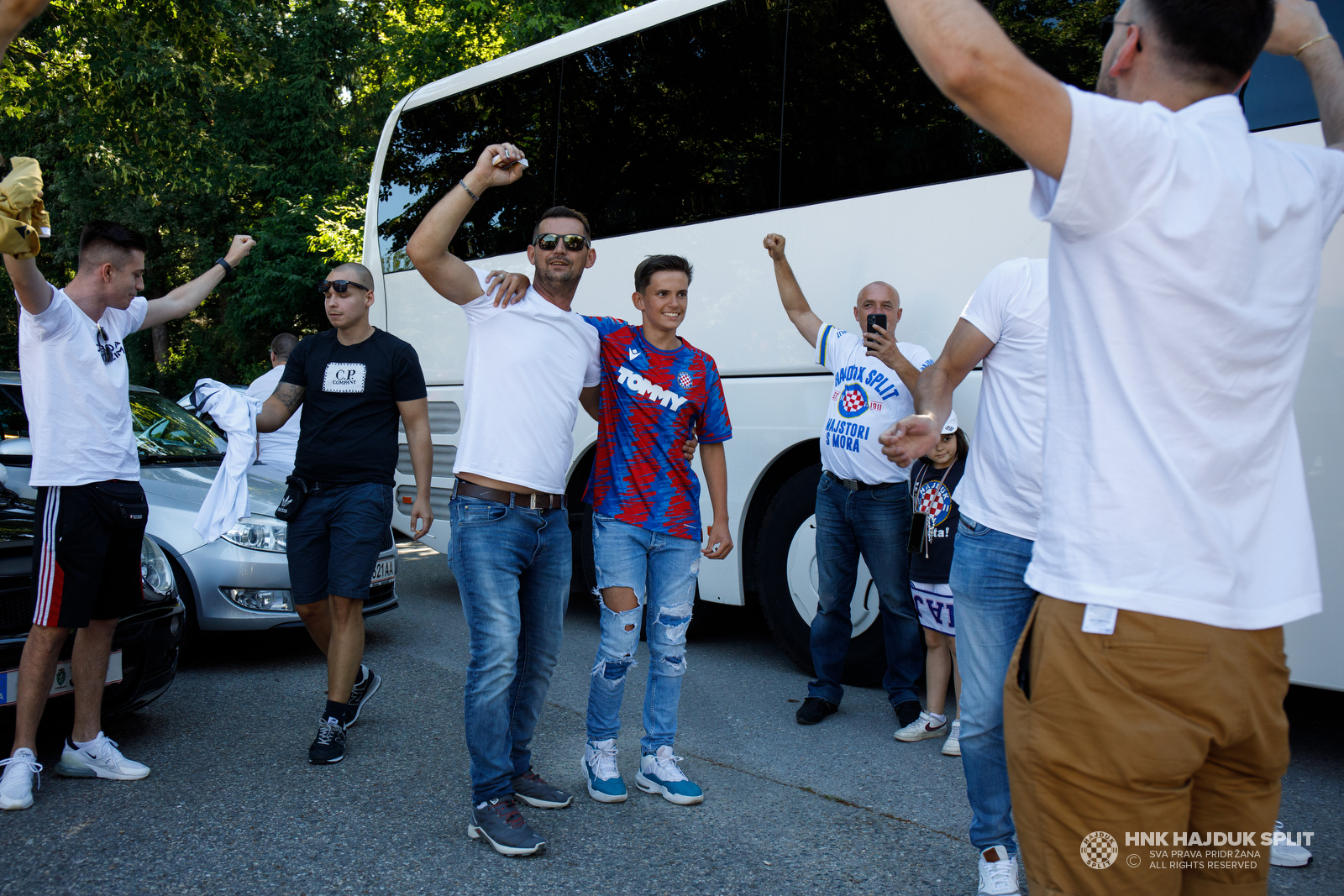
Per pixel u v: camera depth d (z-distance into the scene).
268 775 3.63
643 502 3.34
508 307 3.07
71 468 3.34
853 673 5.03
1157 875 1.41
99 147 16.00
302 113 19.78
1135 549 1.37
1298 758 3.92
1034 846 1.50
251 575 5.15
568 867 2.91
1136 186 1.32
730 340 5.34
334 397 3.97
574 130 6.16
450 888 2.77
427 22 14.95
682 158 5.57
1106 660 1.39
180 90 15.00
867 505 4.25
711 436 3.50
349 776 3.63
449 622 6.41
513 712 3.34
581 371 3.22
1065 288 1.44
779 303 5.13
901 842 3.10
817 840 3.12
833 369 4.45
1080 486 1.42
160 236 22.53
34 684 3.36
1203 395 1.36
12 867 2.86
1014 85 1.28
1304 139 3.58
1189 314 1.34
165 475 5.55
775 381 5.18
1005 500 2.56
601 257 5.96
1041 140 1.30
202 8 14.88
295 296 17.95
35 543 3.34
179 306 3.96
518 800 3.38
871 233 4.74
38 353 3.32
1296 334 1.42
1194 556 1.37
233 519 4.39
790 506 5.19
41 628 3.34
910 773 3.74
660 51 5.72
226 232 21.77
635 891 2.76
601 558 3.39
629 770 3.74
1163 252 1.33
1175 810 1.41
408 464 7.27
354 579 3.83
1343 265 3.47
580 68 6.15
